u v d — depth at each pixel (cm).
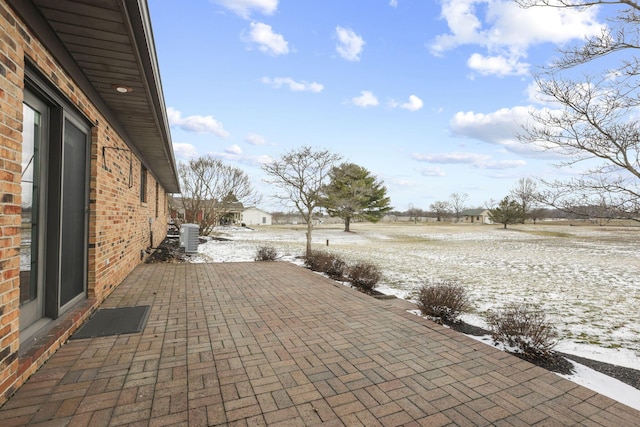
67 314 354
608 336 421
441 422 208
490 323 404
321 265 812
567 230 3666
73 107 361
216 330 363
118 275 576
